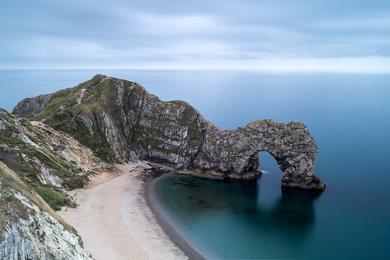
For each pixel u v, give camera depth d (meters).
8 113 126.31
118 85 177.88
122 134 165.88
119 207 106.75
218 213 110.62
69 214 95.19
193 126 160.25
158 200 118.12
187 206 115.31
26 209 56.88
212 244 90.12
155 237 90.31
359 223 105.00
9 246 48.41
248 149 145.00
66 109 160.88
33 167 109.69
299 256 85.75
